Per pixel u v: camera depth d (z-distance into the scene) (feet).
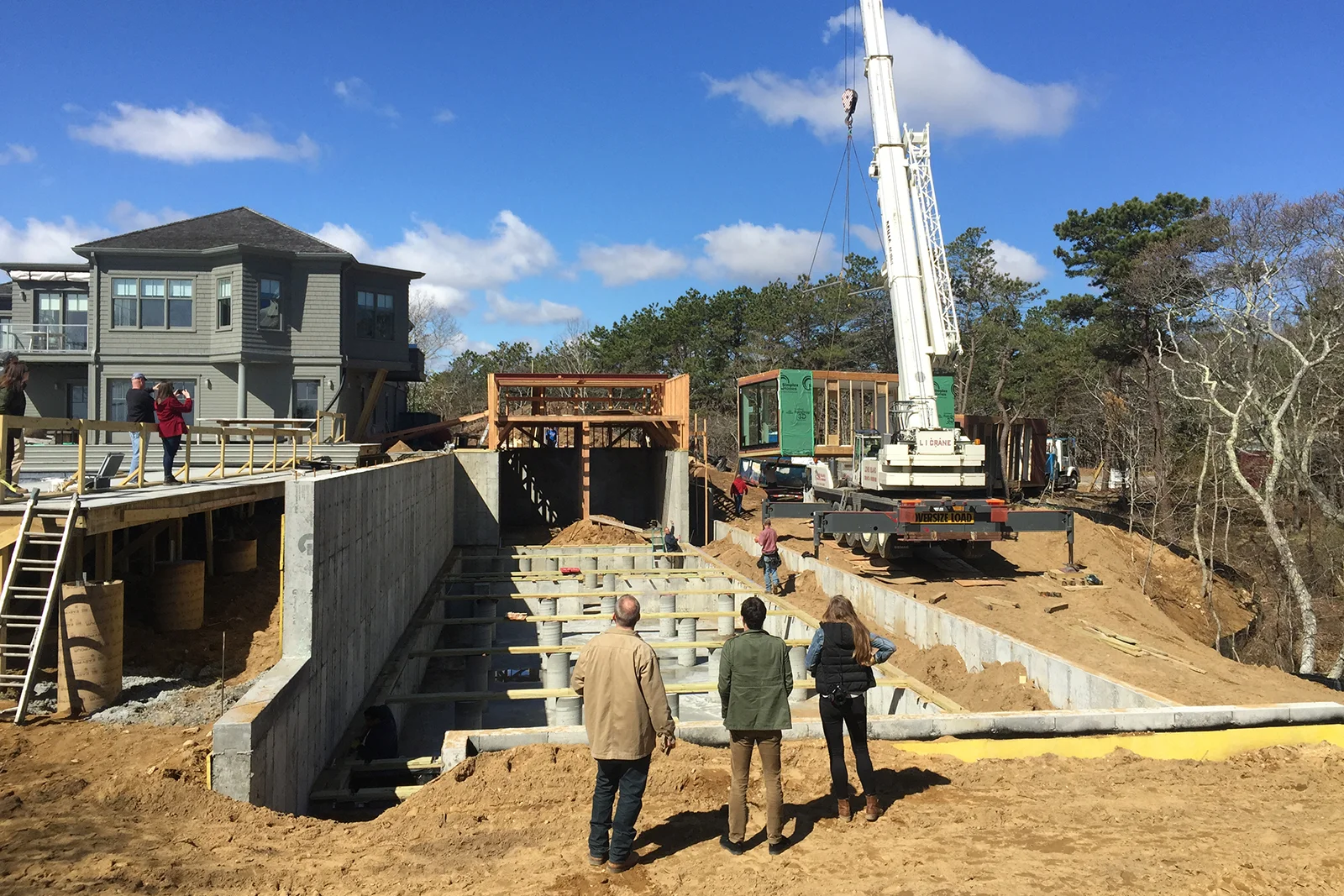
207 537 37.42
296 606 28.07
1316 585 89.45
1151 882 16.39
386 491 43.83
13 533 24.58
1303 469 73.20
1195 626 73.82
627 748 16.75
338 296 90.17
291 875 16.87
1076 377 139.23
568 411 115.75
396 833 19.58
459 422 101.76
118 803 19.30
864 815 20.40
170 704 25.54
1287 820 20.31
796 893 16.19
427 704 45.16
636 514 109.09
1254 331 84.48
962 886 16.33
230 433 43.11
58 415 91.25
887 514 57.36
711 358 176.86
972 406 155.43
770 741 18.17
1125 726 28.17
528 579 68.59
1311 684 36.29
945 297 60.08
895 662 49.19
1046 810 21.07
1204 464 86.53
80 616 24.57
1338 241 82.17
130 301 86.22
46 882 15.57
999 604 52.19
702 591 63.52
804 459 85.35
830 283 161.48
